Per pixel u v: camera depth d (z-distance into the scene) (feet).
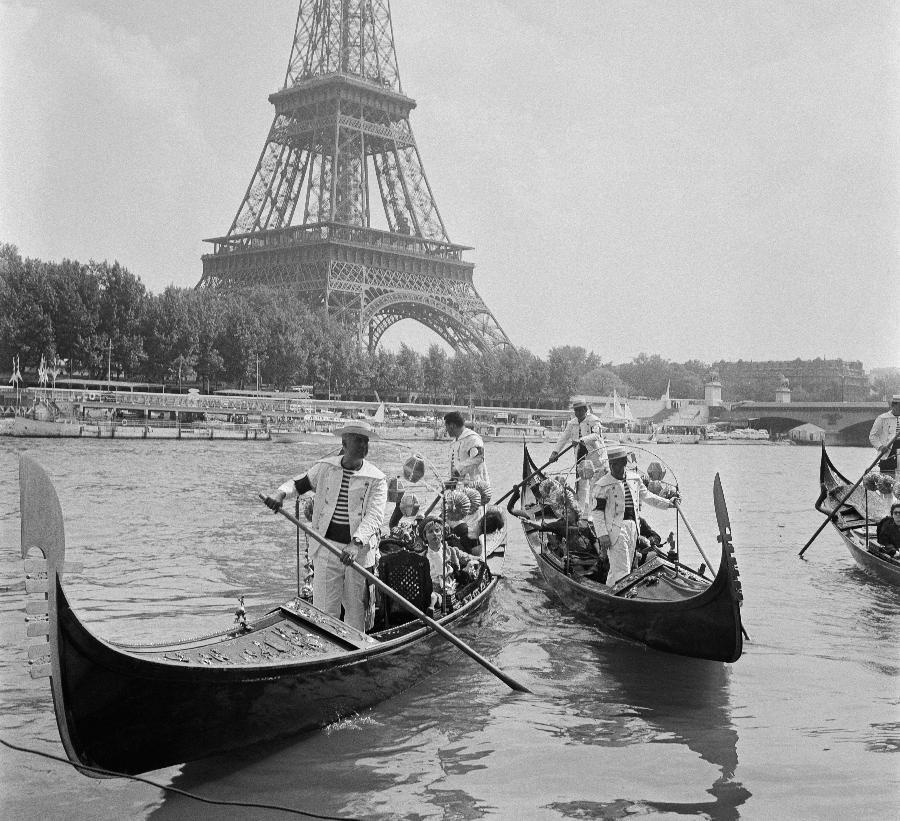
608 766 28.89
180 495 117.70
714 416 524.11
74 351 309.01
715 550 75.41
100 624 45.32
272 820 25.12
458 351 474.49
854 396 509.35
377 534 40.19
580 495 58.54
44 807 25.58
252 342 370.73
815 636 45.80
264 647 30.89
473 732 31.78
